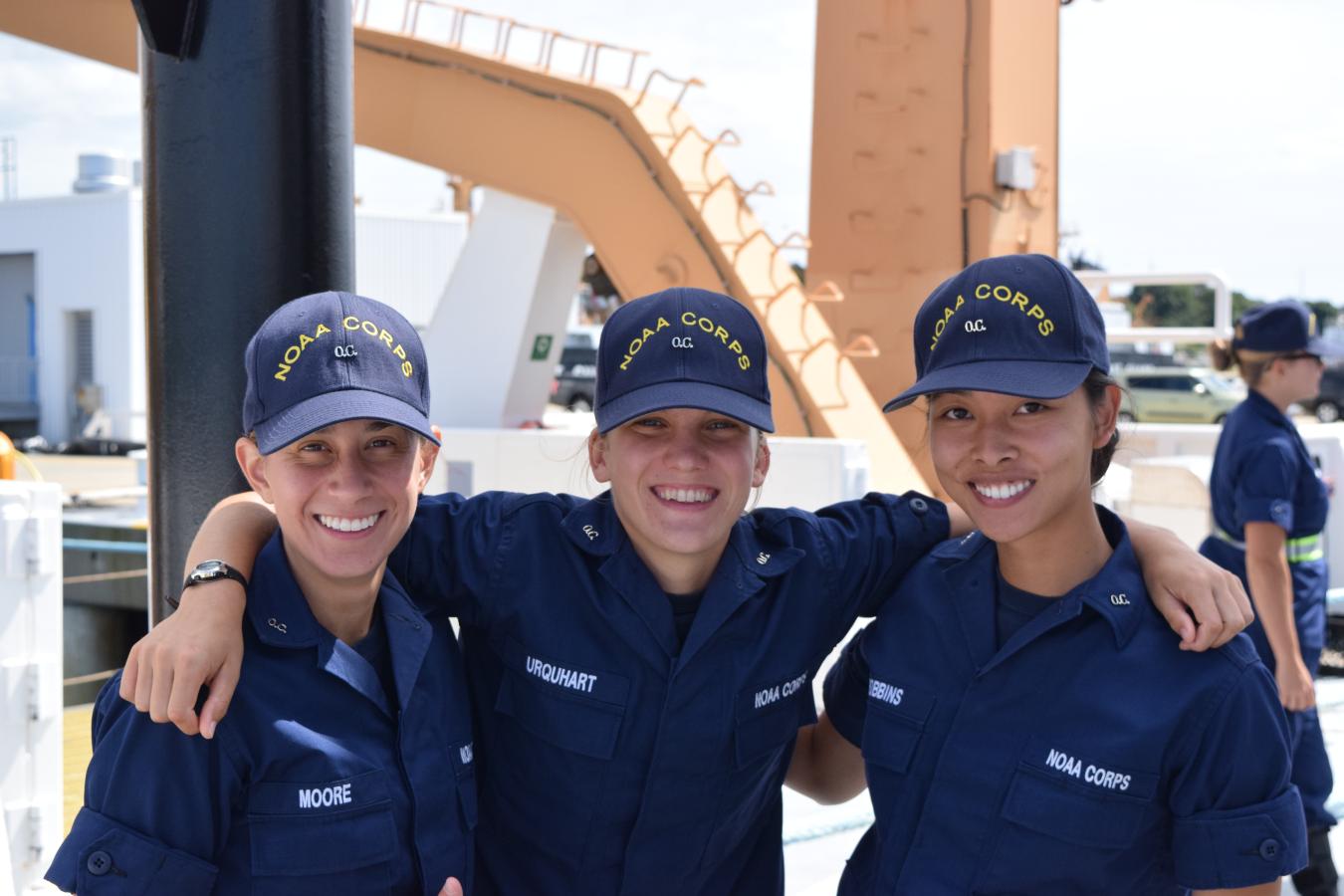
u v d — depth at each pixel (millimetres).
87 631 11320
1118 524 1953
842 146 9430
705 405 1854
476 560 2035
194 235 2281
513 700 2012
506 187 8141
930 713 1909
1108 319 12383
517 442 6500
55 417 26172
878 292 9328
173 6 2225
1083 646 1819
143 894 1598
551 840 2006
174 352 2314
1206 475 6848
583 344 31375
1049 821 1764
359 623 1843
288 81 2266
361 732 1770
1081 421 1812
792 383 7605
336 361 1712
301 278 2301
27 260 27766
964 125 8961
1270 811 1708
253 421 1733
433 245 27766
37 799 3287
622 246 8000
